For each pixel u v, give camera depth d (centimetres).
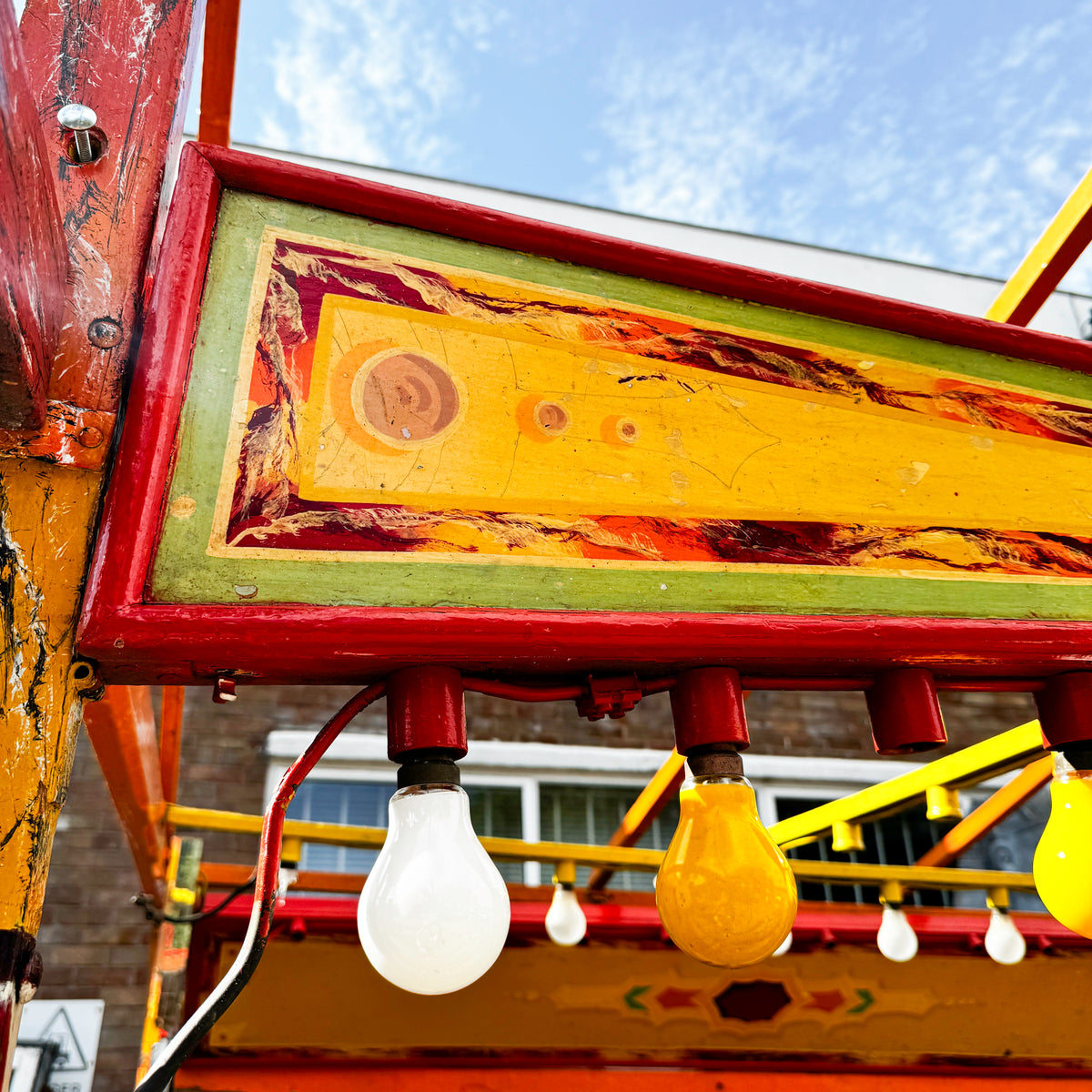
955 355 180
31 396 108
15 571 112
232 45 190
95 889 424
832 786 540
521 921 282
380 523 128
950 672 154
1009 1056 308
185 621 112
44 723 107
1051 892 160
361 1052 267
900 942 290
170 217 136
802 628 137
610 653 129
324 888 285
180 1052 96
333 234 147
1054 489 170
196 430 126
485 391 144
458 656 124
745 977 299
